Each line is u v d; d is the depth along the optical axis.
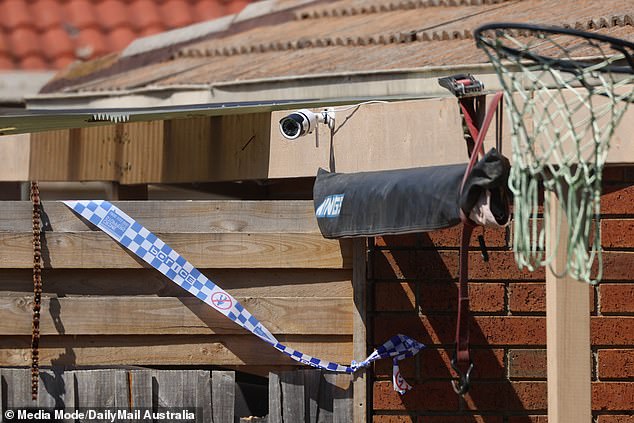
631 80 11.09
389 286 14.00
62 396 13.16
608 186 14.07
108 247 13.22
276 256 13.20
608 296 14.05
